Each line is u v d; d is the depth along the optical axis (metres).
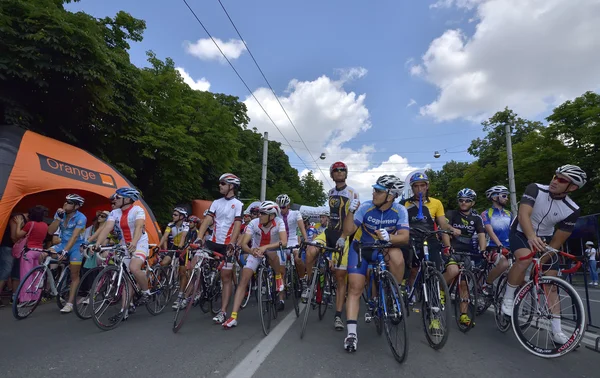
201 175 19.56
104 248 5.05
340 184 6.22
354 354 3.68
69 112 10.73
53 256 5.84
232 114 19.56
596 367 3.36
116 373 3.07
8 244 6.61
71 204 5.98
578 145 19.12
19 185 7.13
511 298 4.30
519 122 26.66
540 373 3.19
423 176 4.96
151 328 4.75
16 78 8.97
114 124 12.20
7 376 2.99
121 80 11.75
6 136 7.60
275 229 5.41
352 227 4.06
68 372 3.09
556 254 3.99
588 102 19.03
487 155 26.86
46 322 5.06
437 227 4.96
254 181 29.81
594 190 17.34
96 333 4.45
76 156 8.81
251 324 5.05
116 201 5.27
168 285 6.31
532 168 19.80
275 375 3.06
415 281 4.49
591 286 10.23
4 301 6.58
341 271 4.78
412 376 3.09
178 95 17.38
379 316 4.12
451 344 4.09
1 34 8.33
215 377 3.00
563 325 4.33
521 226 3.93
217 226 5.64
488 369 3.27
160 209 16.70
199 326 4.89
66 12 9.77
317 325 5.06
